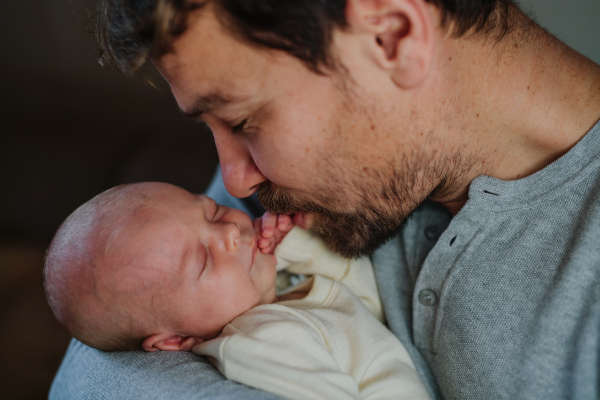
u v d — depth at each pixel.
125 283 0.95
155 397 0.77
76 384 0.93
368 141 0.81
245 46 0.69
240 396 0.72
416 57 0.72
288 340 0.84
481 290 0.85
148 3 0.68
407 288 1.09
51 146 2.97
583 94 0.85
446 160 0.88
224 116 0.78
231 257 1.01
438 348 0.93
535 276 0.82
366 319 1.01
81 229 1.00
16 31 2.90
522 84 0.84
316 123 0.78
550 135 0.85
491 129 0.86
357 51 0.73
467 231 0.89
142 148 2.89
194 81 0.73
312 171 0.85
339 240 1.02
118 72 0.86
